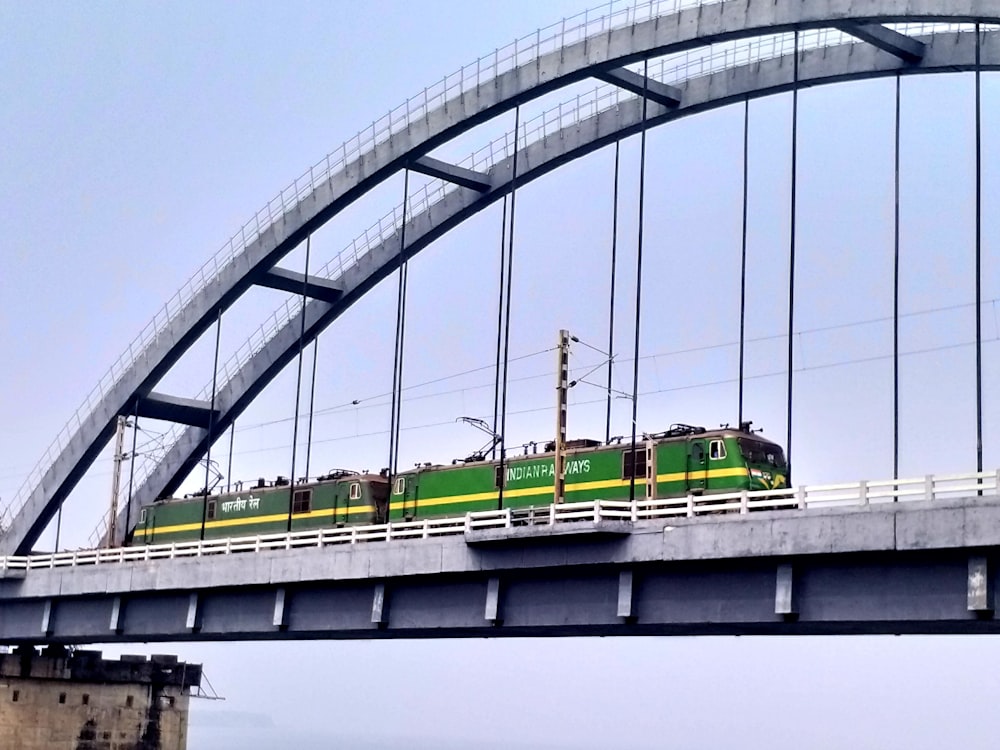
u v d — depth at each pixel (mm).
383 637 50125
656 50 51938
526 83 56594
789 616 38000
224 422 75938
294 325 73312
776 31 48625
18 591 63094
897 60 50188
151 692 79875
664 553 40375
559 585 43719
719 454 51031
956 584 35406
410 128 61000
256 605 52938
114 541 72000
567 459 55875
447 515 60031
